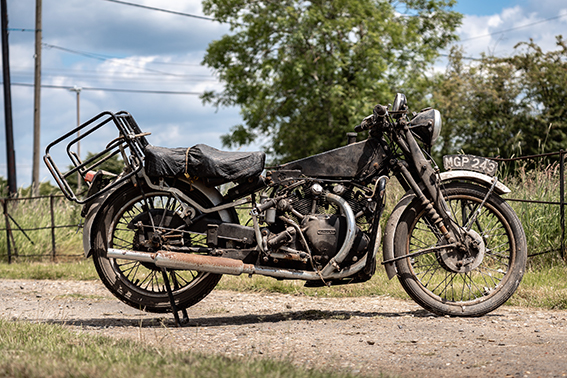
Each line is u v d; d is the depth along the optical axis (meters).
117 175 4.32
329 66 23.41
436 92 24.02
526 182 7.28
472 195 4.34
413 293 4.27
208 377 2.49
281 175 4.11
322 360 3.09
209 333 3.84
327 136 25.72
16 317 4.79
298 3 24.56
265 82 26.23
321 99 25.25
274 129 27.58
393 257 4.25
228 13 26.16
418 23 27.03
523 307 4.70
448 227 4.24
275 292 5.95
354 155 4.16
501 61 23.41
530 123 22.47
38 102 19.23
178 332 3.90
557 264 6.35
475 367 2.93
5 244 10.48
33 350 3.04
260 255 4.08
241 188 4.14
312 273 4.04
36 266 8.64
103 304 5.55
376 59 23.88
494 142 22.77
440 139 23.47
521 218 6.77
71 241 10.65
